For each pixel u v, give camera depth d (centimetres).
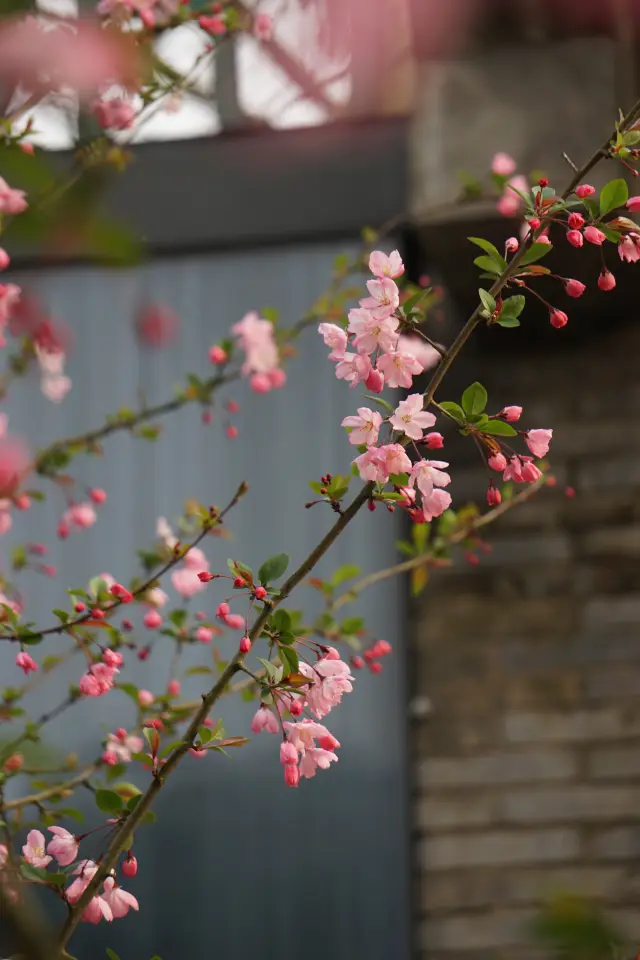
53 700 321
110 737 184
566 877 314
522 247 129
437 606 332
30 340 203
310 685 126
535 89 284
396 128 334
